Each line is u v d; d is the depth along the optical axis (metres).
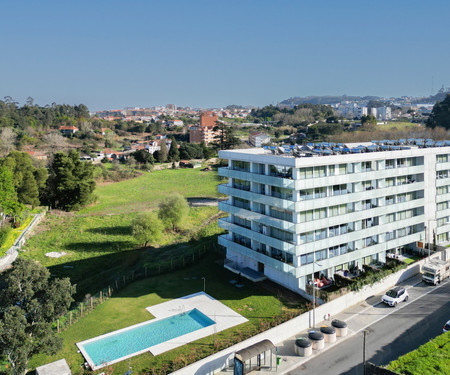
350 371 38.16
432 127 185.88
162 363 39.06
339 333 44.69
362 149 61.25
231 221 64.31
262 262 57.03
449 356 37.16
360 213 57.38
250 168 58.47
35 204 98.88
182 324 47.94
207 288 57.50
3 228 76.44
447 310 50.12
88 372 37.78
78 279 64.94
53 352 36.78
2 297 37.19
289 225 51.34
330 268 56.47
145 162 174.38
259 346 38.62
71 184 104.00
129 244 80.25
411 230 67.12
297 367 39.16
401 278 59.06
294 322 45.34
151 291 57.12
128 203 112.81
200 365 37.91
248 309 50.47
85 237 84.06
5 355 32.91
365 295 53.59
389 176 60.22
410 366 35.44
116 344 43.56
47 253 75.25
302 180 50.44
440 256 66.56
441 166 68.25
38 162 137.75
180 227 89.94
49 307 36.41
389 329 45.91
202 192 127.00
